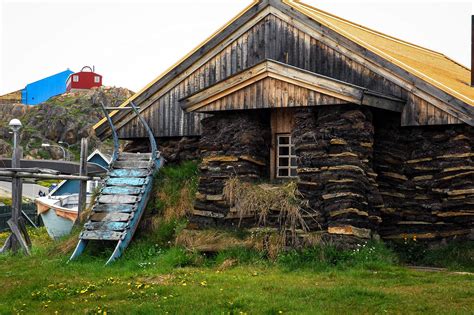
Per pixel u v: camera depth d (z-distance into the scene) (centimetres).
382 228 1783
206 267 1591
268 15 2006
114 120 2250
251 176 1767
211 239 1678
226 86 1798
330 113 1677
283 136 1844
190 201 1852
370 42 1986
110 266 1639
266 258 1598
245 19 2041
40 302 1279
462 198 1719
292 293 1249
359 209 1616
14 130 1964
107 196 1850
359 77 1842
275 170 1838
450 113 1719
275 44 1992
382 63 1806
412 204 1781
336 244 1581
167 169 1995
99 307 1199
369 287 1291
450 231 1733
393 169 1802
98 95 8962
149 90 2205
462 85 2050
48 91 10881
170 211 1850
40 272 1561
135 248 1753
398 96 1788
